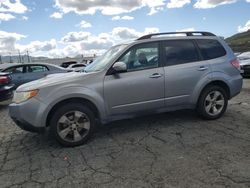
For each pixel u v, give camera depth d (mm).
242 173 3566
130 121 6117
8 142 5367
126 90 5102
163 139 4953
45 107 4641
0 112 8391
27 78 11523
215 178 3475
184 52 5672
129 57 5230
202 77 5680
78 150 4691
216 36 6129
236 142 4652
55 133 4750
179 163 3947
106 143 4926
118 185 3459
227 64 5969
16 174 3928
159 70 5352
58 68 12039
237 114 6402
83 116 4867
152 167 3877
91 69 5406
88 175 3766
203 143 4660
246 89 10273
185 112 6621
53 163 4223
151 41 5434
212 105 5902
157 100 5371
